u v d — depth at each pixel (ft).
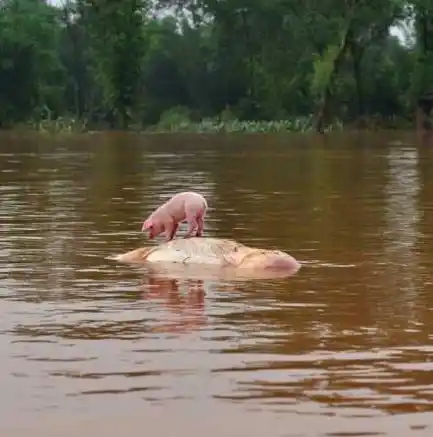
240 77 298.35
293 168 99.30
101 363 23.15
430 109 256.11
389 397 20.53
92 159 118.42
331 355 23.91
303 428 18.70
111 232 47.83
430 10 248.52
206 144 168.45
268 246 43.11
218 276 35.17
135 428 18.79
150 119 300.81
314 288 32.81
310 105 278.26
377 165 103.65
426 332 26.40
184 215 40.88
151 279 34.55
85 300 30.83
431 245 43.24
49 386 21.31
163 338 25.62
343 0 256.52
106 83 275.80
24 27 299.38
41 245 43.27
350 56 266.36
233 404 20.11
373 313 28.89
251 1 283.38
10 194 69.21
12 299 31.01
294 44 277.44
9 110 293.84
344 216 54.85
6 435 18.47
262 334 26.08
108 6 272.51
